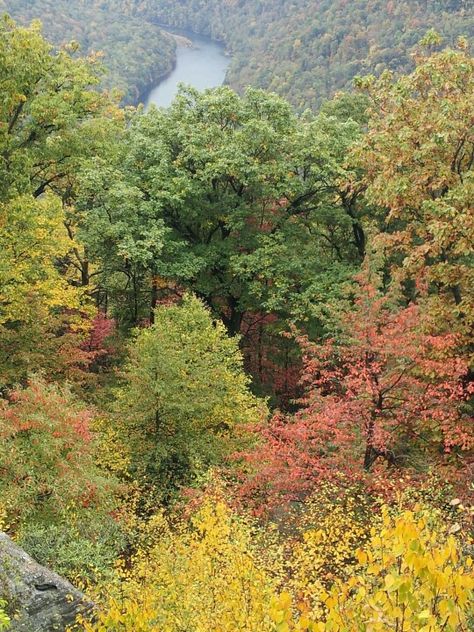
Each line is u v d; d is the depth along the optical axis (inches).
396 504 457.4
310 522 464.4
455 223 544.7
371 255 589.0
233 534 387.2
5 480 476.4
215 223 965.2
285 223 960.3
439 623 152.7
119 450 655.1
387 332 511.5
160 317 724.0
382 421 502.3
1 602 313.6
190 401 657.6
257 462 534.6
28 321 767.1
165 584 362.6
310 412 555.8
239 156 868.0
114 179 866.1
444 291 693.9
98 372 912.9
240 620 272.4
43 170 1042.1
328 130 960.3
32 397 523.2
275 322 1013.8
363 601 178.5
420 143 623.5
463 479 480.1
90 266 1125.7
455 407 533.3
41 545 448.5
